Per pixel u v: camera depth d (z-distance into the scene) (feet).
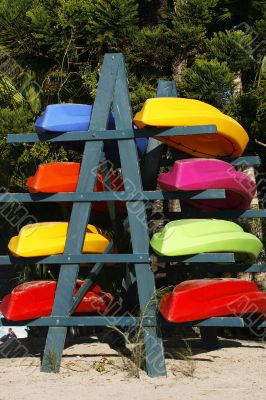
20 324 22.34
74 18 31.32
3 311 22.81
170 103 21.76
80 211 22.26
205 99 31.42
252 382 20.65
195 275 25.29
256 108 31.83
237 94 33.55
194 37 31.65
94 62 33.17
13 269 38.63
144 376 21.36
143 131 21.74
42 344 28.37
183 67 32.91
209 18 32.04
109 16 30.73
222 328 32.99
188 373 21.62
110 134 21.97
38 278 33.53
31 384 20.63
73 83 33.65
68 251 22.22
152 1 34.35
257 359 24.17
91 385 20.38
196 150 24.31
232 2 34.91
